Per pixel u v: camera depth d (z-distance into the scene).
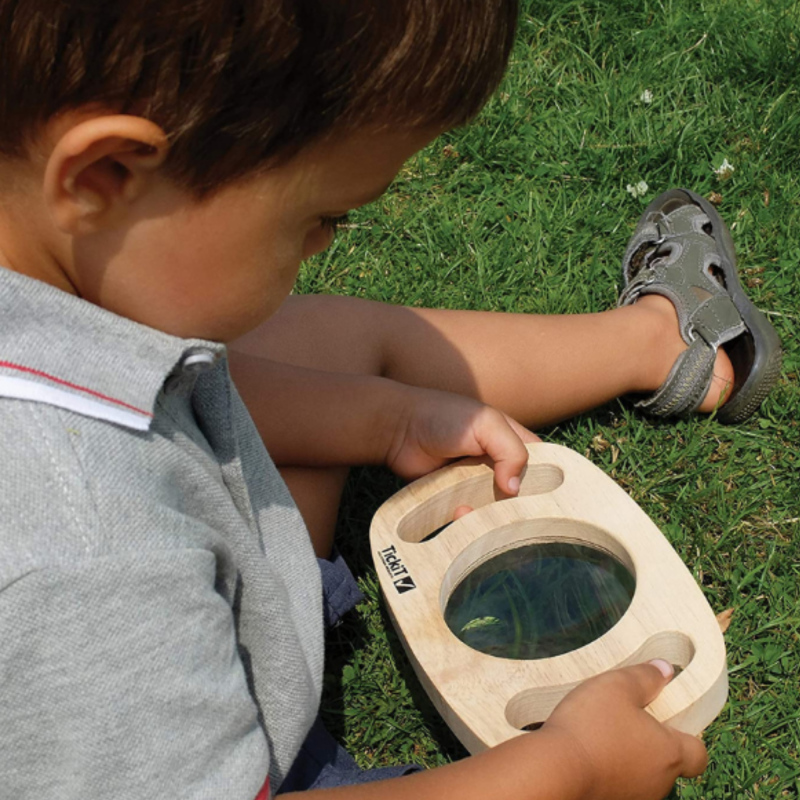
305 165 0.70
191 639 0.72
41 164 0.67
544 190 1.95
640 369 1.56
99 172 0.66
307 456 1.31
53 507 0.67
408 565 1.21
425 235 1.87
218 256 0.72
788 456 1.55
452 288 1.79
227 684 0.75
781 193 1.90
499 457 1.28
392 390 1.30
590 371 1.52
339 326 1.40
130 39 0.62
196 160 0.66
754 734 1.26
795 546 1.42
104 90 0.63
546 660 1.10
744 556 1.44
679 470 1.55
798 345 1.71
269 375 1.28
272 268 0.76
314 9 0.64
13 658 0.65
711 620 1.11
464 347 1.46
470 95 0.73
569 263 1.81
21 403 0.68
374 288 1.77
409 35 0.67
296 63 0.65
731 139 2.03
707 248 1.67
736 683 1.31
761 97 2.07
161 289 0.73
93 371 0.71
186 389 0.84
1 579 0.64
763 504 1.50
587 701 0.97
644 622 1.12
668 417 1.62
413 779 0.87
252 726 0.78
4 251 0.73
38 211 0.69
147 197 0.68
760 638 1.34
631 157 1.98
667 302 1.61
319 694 1.01
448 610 1.21
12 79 0.63
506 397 1.48
